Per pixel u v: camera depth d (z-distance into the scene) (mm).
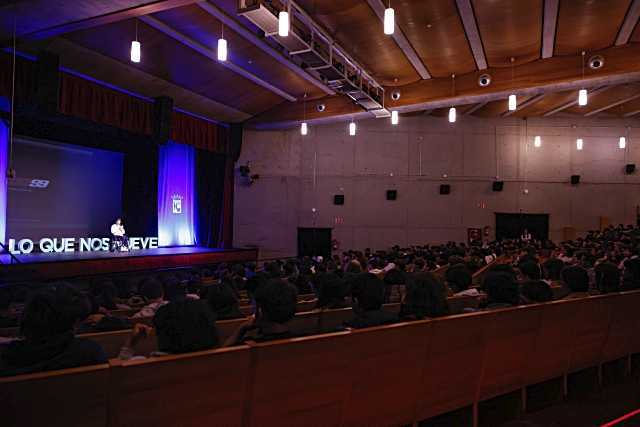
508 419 3918
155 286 5309
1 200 12414
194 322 2279
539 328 3904
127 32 10625
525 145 19688
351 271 6883
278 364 2410
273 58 12898
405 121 19719
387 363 2900
